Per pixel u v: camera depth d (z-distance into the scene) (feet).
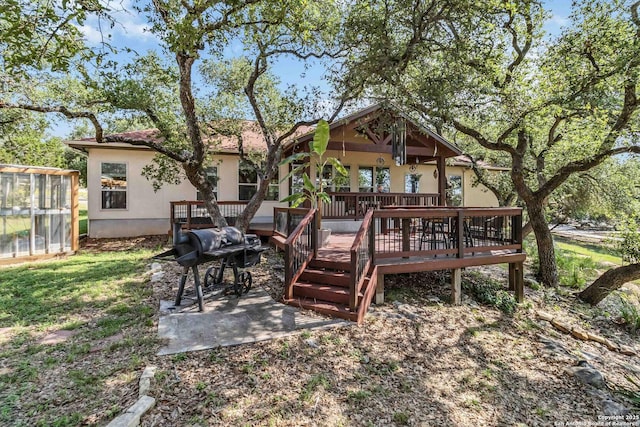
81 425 9.02
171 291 20.12
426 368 13.94
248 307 17.84
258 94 36.78
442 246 23.99
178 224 17.11
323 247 25.08
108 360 12.21
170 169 36.14
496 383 13.69
